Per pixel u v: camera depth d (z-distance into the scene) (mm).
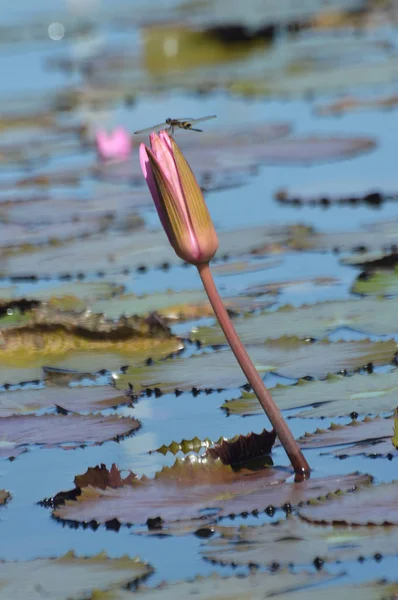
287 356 7277
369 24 27812
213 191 13086
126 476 5676
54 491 5637
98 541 4992
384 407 6270
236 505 5094
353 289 8648
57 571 4625
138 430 6402
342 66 21859
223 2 33625
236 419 6406
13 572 4648
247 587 4336
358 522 4742
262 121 17750
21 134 18422
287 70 22234
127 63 25219
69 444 6250
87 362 7695
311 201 11984
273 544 4672
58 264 10250
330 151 14469
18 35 31312
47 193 13906
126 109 20141
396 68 21047
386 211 11445
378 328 7730
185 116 18984
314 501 4965
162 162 5285
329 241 10156
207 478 5426
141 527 5035
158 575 4586
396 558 4512
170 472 5480
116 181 14211
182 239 5328
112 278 9805
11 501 5574
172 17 30625
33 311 8430
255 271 9602
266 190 12906
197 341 7891
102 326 8062
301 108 18953
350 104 17906
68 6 36938
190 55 25359
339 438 5844
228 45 25625
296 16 28234
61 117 19859
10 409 6855
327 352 7246
